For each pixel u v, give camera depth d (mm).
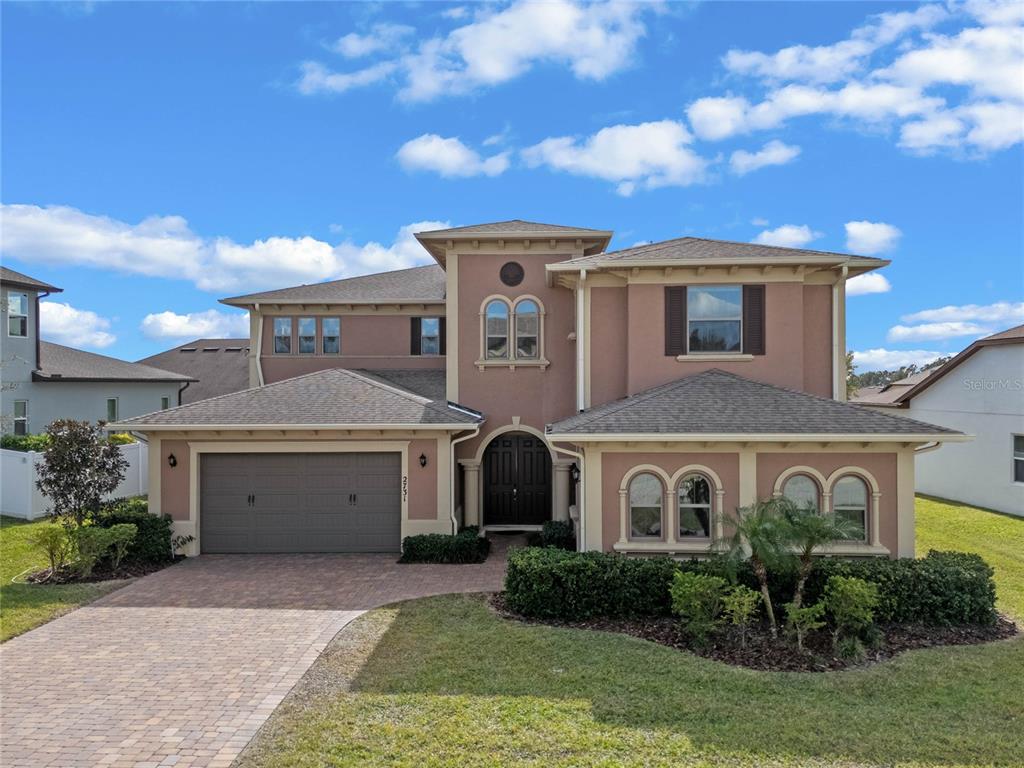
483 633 9195
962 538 16594
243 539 14625
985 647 8758
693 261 14008
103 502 14227
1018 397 20109
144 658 8438
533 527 17422
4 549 14422
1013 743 6078
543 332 16953
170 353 36469
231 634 9320
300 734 6289
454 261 17109
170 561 13820
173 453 14492
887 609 9555
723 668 7871
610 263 14234
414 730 6301
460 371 17031
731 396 12812
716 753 5852
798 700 7004
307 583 12125
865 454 11828
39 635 9344
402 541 14336
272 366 22125
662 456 12008
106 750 6129
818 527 8812
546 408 16938
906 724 6453
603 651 8445
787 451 11891
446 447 14539
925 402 25266
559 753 5848
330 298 21625
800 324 14398
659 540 11969
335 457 14711
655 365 14594
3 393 22500
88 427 13859
